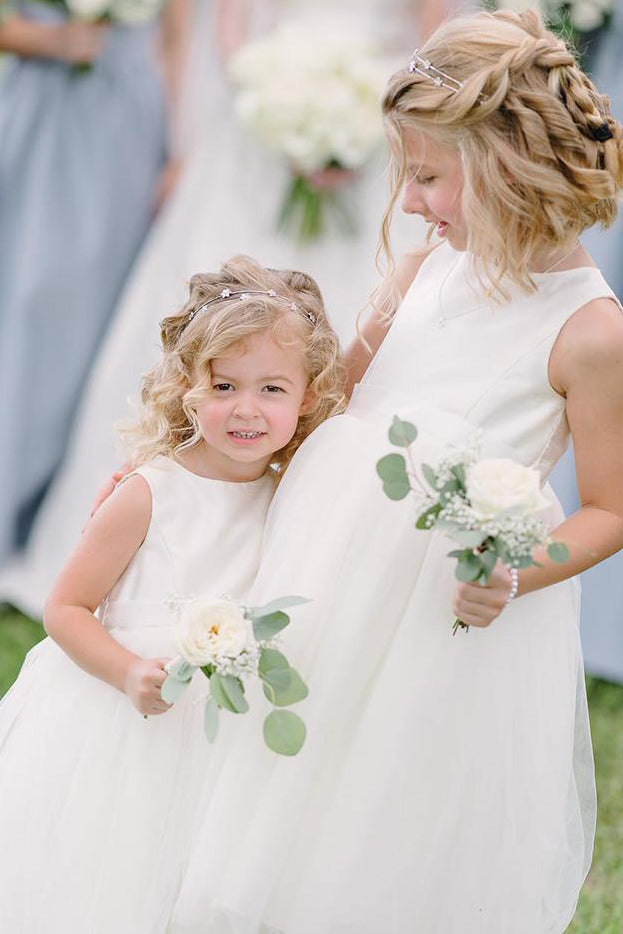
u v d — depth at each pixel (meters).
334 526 3.16
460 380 3.27
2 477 6.75
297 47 6.43
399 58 6.65
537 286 3.26
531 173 3.11
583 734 3.48
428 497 2.90
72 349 6.85
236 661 2.83
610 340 3.15
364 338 3.71
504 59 3.11
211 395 3.28
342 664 3.08
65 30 6.74
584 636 5.98
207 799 3.12
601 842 4.80
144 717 3.20
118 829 3.14
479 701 3.16
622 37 5.87
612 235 5.70
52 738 3.25
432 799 3.12
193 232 6.66
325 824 3.09
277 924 3.12
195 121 6.99
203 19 7.05
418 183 3.25
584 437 3.20
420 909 3.12
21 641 6.21
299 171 6.40
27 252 6.75
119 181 6.93
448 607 3.14
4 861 3.18
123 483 3.38
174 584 3.30
